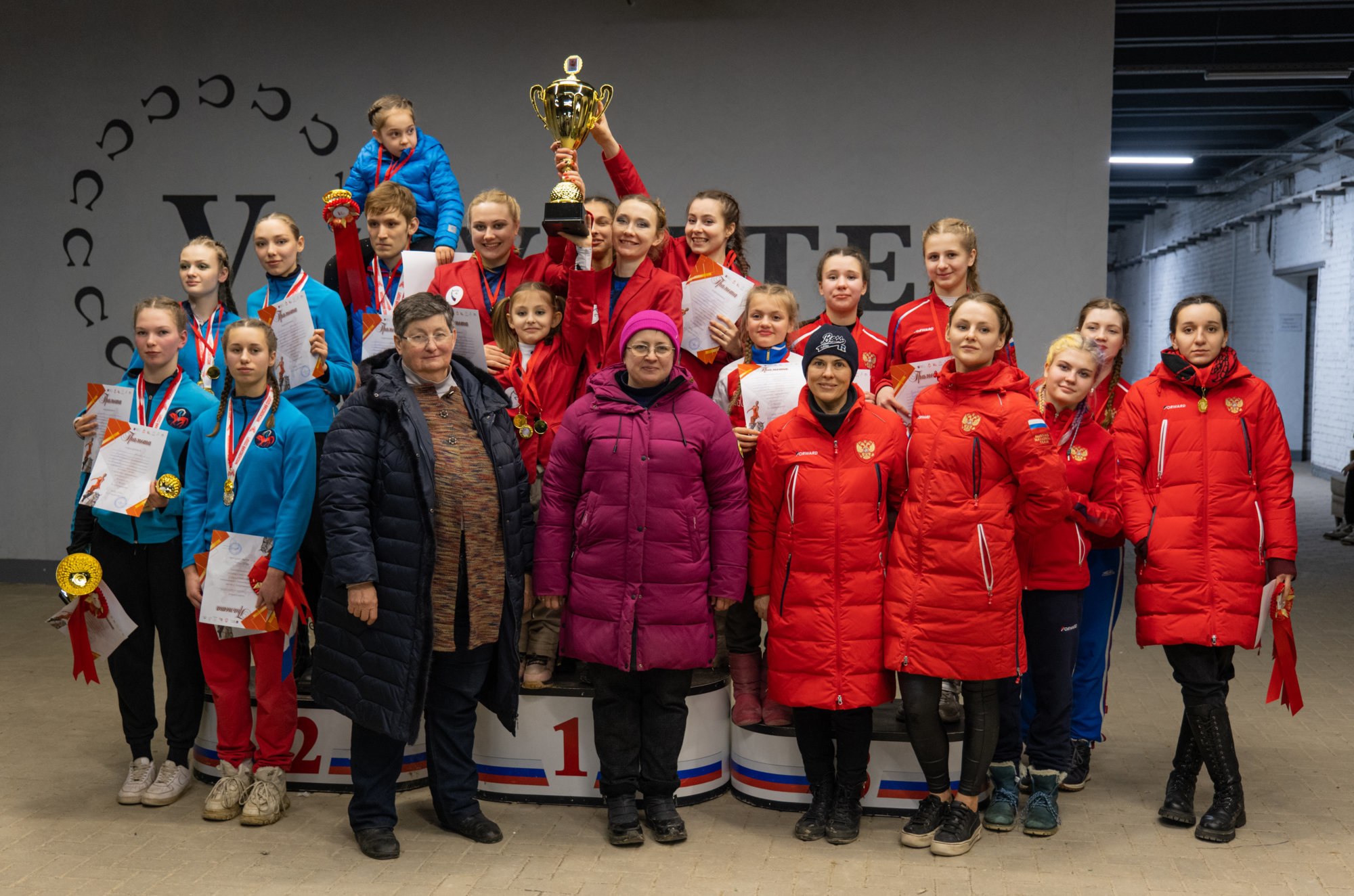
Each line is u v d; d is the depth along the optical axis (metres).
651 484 3.20
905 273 6.81
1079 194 6.63
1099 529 3.42
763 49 6.82
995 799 3.44
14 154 7.38
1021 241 6.69
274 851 3.22
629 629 3.18
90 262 7.38
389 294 4.15
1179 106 12.13
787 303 3.63
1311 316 16.09
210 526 3.43
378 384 3.18
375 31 7.07
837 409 3.29
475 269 3.93
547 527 3.30
